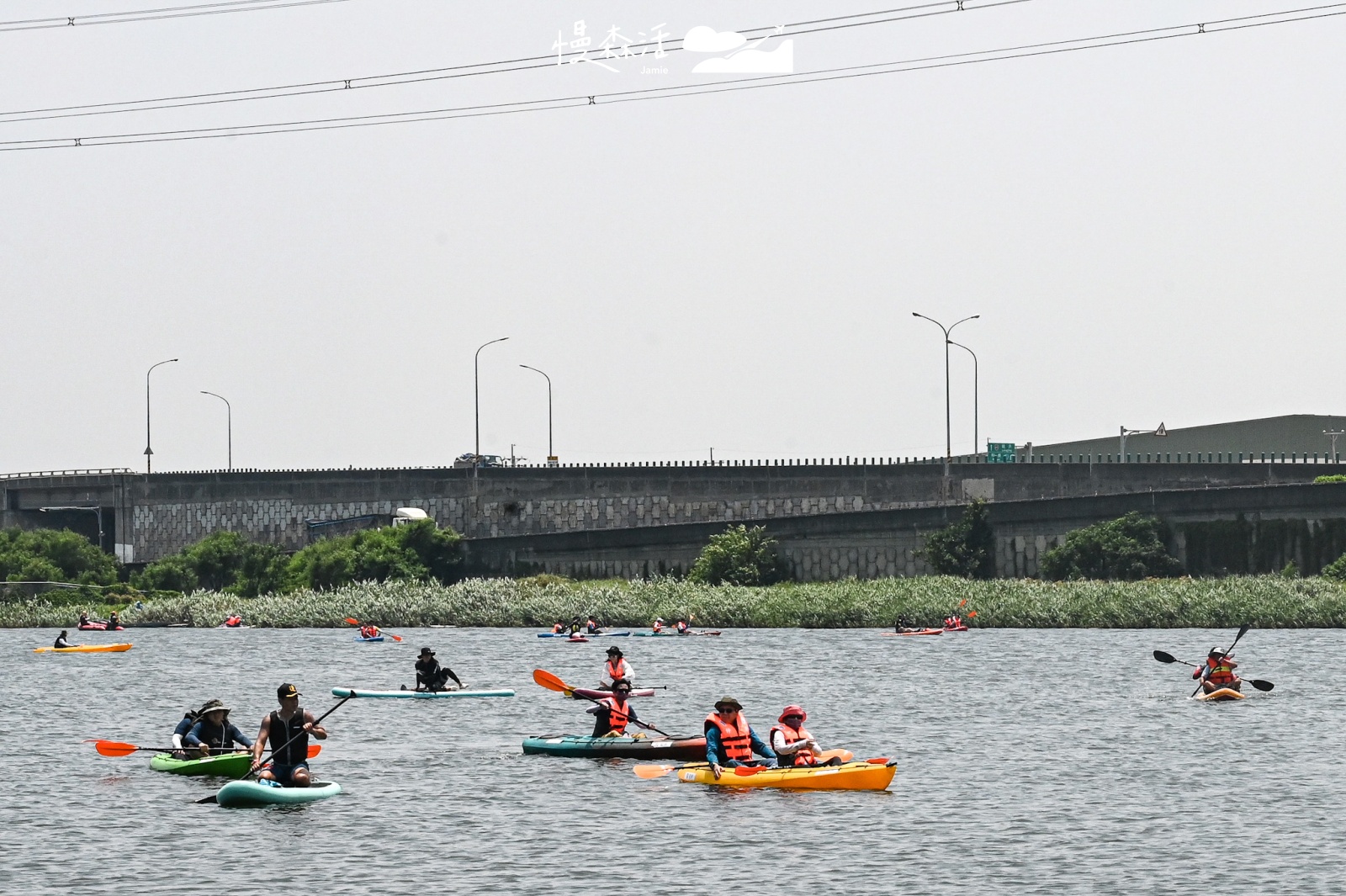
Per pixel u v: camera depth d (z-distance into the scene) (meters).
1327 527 131.50
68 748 54.78
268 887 32.84
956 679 78.62
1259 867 34.19
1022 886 32.72
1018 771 47.28
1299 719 59.69
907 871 33.97
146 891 32.53
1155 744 53.19
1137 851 35.72
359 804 41.66
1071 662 88.38
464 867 34.47
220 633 131.25
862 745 53.81
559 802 41.94
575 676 82.19
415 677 85.44
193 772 46.66
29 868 34.44
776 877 33.44
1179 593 117.69
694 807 41.09
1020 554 141.12
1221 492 135.25
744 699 69.44
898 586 127.38
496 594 134.62
